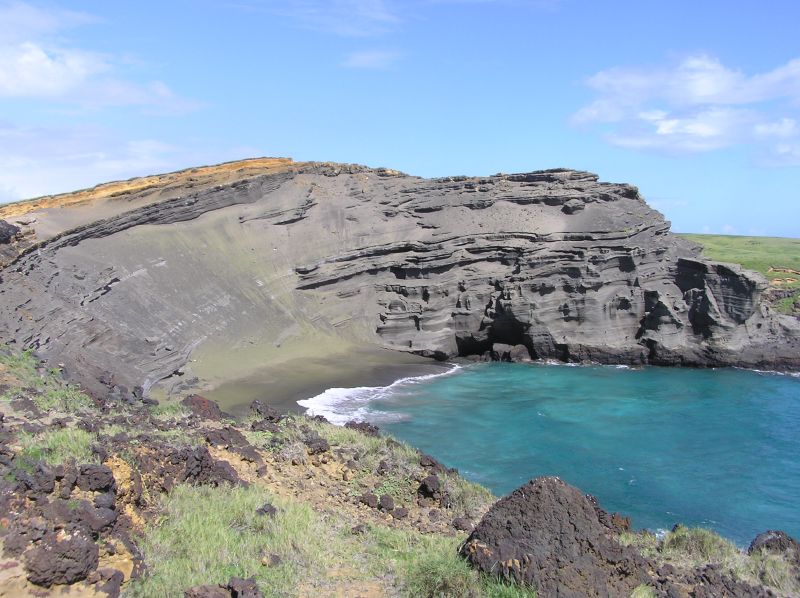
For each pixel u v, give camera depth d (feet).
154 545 45.01
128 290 165.27
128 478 49.65
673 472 111.55
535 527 47.01
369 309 212.64
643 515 94.38
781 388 171.53
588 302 202.90
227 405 139.44
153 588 39.40
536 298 204.74
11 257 145.28
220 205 212.84
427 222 233.96
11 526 38.34
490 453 118.42
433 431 131.23
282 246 214.69
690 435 132.46
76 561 37.37
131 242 182.09
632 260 206.28
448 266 216.13
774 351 193.67
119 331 147.02
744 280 196.13
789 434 133.80
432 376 181.78
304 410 142.20
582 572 44.50
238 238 208.64
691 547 61.72
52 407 66.59
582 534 47.19
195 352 164.96
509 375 184.44
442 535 58.85
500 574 44.62
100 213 190.90
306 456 70.44
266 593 41.83
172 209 199.11
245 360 171.01
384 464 73.00
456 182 252.83
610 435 131.34
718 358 193.88
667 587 47.50
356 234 226.99
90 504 43.57
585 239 214.69
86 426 58.29
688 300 203.72
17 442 50.42
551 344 201.36
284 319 195.00
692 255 227.61
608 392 166.40
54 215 180.34
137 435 59.36
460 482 74.54
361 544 53.26
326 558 48.75
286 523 52.85
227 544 47.14
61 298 141.59
